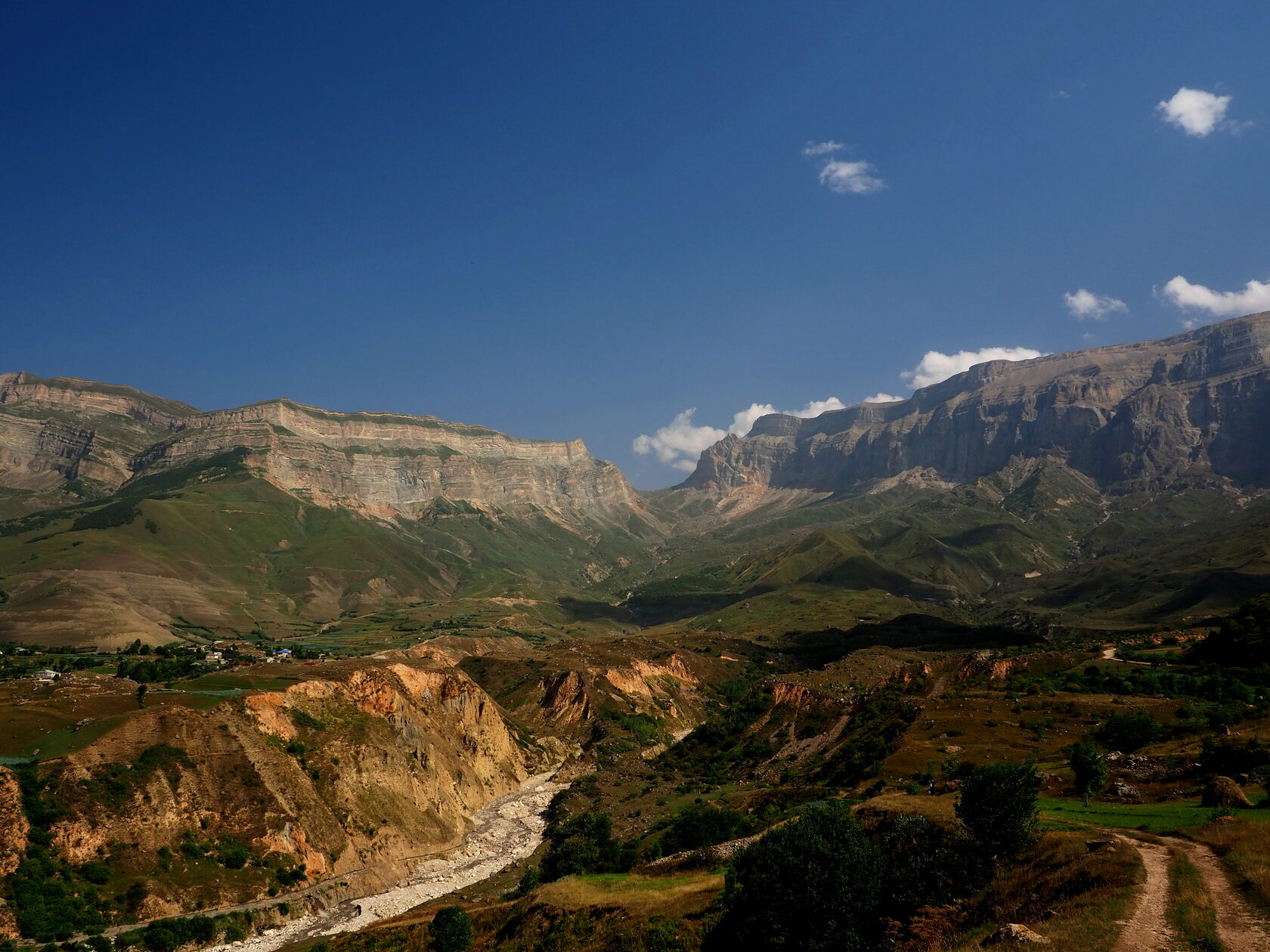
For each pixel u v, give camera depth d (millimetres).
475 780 154000
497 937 69562
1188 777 68625
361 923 93500
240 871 95500
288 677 139000
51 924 79125
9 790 89375
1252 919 32500
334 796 115875
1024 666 149125
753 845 48375
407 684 162625
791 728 156125
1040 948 33188
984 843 46219
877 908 44062
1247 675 119625
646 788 149000
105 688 134500
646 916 60125
